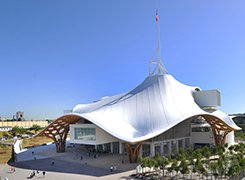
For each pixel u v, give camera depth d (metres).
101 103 79.06
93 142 60.16
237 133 102.50
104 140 61.50
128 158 59.31
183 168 38.31
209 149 55.97
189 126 76.88
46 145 95.75
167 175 42.00
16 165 54.78
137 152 54.25
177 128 70.38
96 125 55.25
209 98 77.19
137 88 74.81
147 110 63.00
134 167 48.97
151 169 45.62
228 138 79.81
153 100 66.12
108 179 39.78
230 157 46.97
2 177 43.41
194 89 86.19
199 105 78.19
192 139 78.81
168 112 62.31
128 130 56.28
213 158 54.91
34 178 42.06
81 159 60.25
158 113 61.78
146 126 58.28
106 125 55.16
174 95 70.19
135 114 62.72
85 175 43.12
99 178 40.62
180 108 65.69
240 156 44.88
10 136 126.94
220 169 36.59
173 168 39.34
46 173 45.69
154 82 72.50
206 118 76.25
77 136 65.31
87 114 59.91
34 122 197.00
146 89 70.44
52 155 68.75
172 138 67.75
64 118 66.94
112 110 65.00
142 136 52.97
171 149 67.81
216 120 73.69
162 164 40.84
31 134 138.00
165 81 72.12
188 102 72.19
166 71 78.31
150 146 61.31
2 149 66.50
